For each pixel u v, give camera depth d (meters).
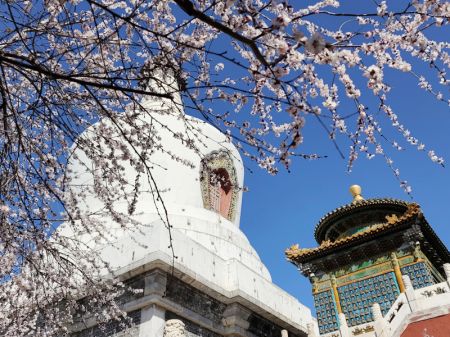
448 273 14.98
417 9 4.63
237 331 16.47
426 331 13.72
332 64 4.68
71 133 6.78
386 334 14.37
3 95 5.87
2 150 6.93
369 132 5.86
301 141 5.15
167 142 21.25
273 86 5.02
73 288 11.69
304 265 20.44
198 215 20.48
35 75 6.40
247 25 4.48
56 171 7.83
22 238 8.70
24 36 6.29
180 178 21.20
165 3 6.66
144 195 20.03
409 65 5.24
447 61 5.48
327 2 4.68
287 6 4.37
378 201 20.75
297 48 4.31
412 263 18.02
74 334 15.04
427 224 18.58
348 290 19.02
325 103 5.05
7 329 11.45
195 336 15.36
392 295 17.83
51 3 6.39
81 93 7.04
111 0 6.75
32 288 10.42
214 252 18.78
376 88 5.27
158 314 14.08
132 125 7.27
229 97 6.04
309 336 16.03
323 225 22.45
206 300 16.14
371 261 19.16
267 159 6.48
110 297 12.92
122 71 5.96
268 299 18.28
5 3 5.80
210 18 4.14
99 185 9.31
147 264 14.26
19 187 7.87
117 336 14.33
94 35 6.87
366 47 5.21
